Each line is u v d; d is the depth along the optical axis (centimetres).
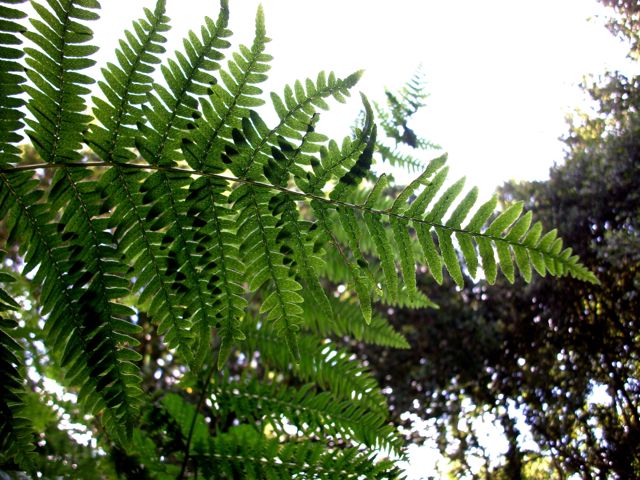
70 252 32
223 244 34
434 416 162
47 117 31
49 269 32
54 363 49
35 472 31
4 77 30
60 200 32
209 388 51
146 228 33
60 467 42
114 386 33
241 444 45
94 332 32
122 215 33
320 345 58
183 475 44
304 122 33
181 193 34
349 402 51
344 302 63
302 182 34
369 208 34
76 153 32
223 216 34
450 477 158
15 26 30
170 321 34
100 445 46
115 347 33
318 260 35
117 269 33
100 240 33
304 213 76
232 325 34
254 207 34
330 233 35
